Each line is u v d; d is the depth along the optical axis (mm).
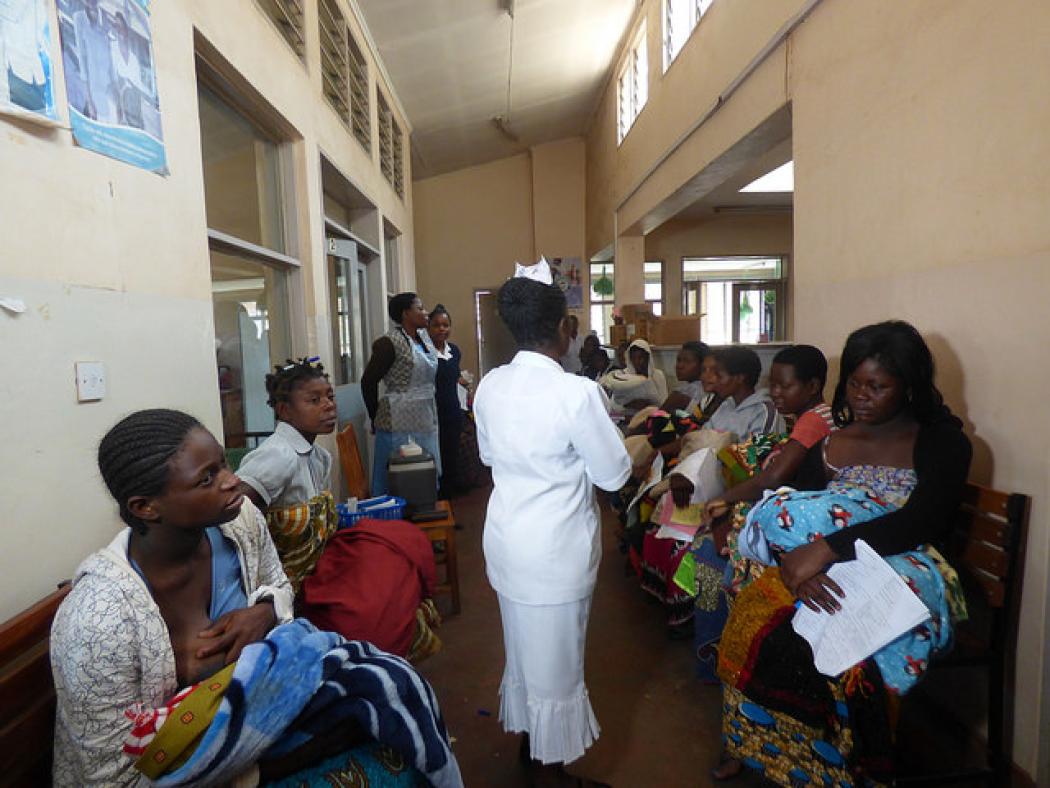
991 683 1446
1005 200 1460
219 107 2459
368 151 4828
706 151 3930
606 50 6344
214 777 838
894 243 1913
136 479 860
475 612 2613
